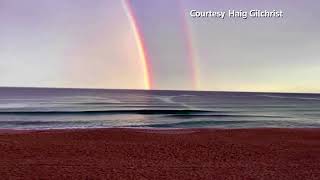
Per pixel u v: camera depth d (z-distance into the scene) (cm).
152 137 1906
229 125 3050
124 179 1010
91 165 1187
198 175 1062
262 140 1833
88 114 4156
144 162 1250
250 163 1249
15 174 1045
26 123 3058
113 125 2980
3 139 1742
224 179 1020
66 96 11588
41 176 1027
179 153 1438
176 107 5950
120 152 1448
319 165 1222
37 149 1485
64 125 2928
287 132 2178
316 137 1961
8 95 12362
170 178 1024
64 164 1195
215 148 1566
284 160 1309
